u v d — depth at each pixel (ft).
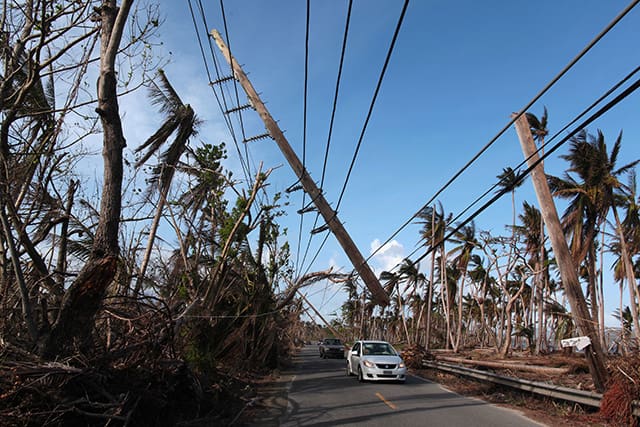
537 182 40.11
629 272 89.20
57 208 32.53
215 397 34.55
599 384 36.04
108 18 28.30
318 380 58.65
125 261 37.42
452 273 165.58
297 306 81.61
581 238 84.94
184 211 49.44
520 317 168.55
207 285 47.24
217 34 40.50
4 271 26.02
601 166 81.15
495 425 30.76
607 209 86.12
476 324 235.61
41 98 33.12
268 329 64.95
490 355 117.39
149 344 28.02
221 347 48.60
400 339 232.73
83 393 22.17
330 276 59.88
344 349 117.08
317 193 38.29
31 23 28.40
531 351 122.72
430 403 39.70
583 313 37.55
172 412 28.78
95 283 23.25
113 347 27.27
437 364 67.46
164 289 45.80
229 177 49.32
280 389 49.67
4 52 29.14
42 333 23.16
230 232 47.75
